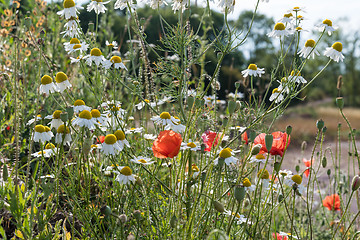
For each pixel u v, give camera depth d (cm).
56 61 433
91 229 211
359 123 1078
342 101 258
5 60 391
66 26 254
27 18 232
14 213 185
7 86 384
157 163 232
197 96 225
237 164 256
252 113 258
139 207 225
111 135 197
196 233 198
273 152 210
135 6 258
